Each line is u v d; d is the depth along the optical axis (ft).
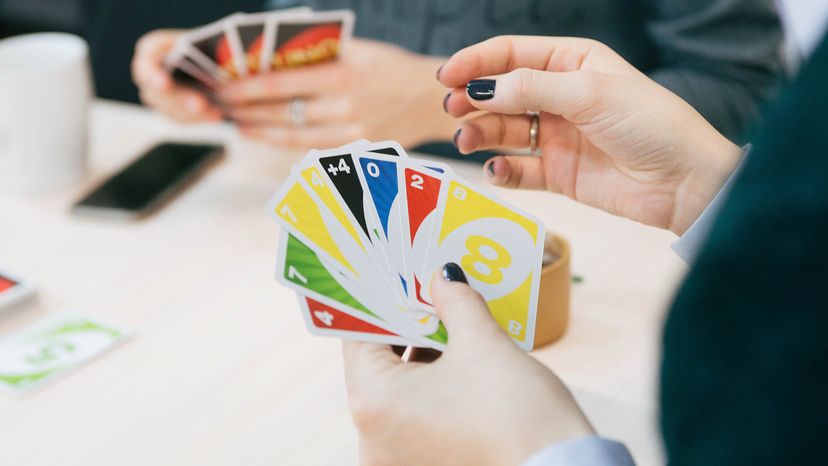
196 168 3.99
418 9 4.68
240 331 2.91
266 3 5.84
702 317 0.98
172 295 3.13
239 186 3.92
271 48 3.65
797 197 0.88
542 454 1.52
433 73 3.94
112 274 3.28
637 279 3.03
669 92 2.33
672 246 2.34
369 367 1.92
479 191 2.10
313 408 2.53
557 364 2.65
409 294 2.02
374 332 1.99
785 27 3.70
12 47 3.92
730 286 0.94
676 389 1.03
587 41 2.47
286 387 2.63
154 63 4.02
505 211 2.08
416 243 2.09
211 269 3.28
